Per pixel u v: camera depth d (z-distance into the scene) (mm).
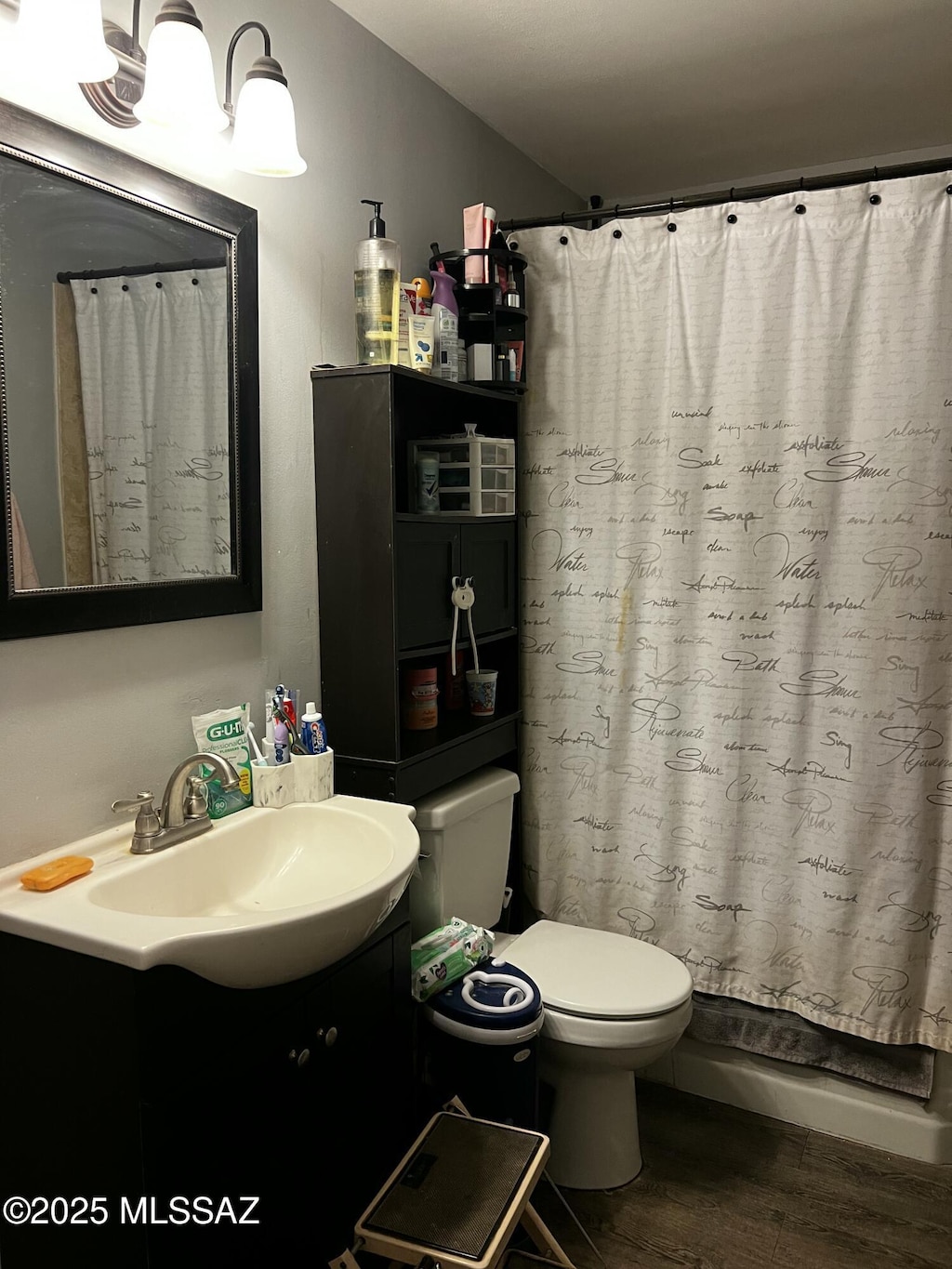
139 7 1344
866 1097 2111
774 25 2002
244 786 1612
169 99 1259
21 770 1280
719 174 2930
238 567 1641
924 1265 1756
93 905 1179
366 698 1826
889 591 1953
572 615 2258
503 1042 1718
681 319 2076
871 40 2070
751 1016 2182
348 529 1805
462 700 2275
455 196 2361
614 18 1958
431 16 1939
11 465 1215
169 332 1459
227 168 1598
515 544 2270
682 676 2154
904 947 2000
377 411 1746
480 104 2381
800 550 2018
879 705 1980
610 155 2756
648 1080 2350
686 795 2182
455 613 1991
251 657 1711
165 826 1421
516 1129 1620
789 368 1998
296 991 1333
